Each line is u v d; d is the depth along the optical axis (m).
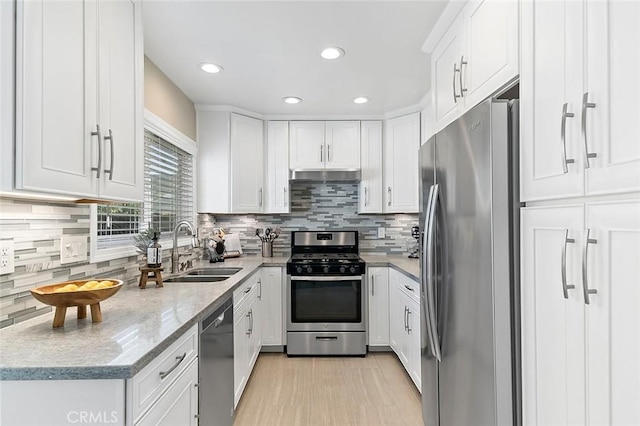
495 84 1.44
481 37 1.56
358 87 2.96
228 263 3.31
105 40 1.37
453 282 1.55
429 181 1.88
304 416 2.33
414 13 1.90
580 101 0.93
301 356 3.40
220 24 2.00
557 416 1.03
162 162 2.72
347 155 3.75
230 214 3.97
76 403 0.97
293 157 3.74
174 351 1.29
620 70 0.81
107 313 1.49
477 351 1.34
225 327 1.98
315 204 4.02
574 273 0.96
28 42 0.99
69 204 1.61
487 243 1.26
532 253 1.15
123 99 1.49
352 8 1.86
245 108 3.49
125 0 1.52
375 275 3.45
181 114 3.01
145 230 2.35
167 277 2.47
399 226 4.00
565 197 0.99
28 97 0.99
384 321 3.45
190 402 1.46
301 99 3.24
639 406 0.77
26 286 1.37
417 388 2.61
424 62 2.49
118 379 0.97
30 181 1.00
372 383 2.82
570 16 0.97
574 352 0.96
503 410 1.23
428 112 3.24
